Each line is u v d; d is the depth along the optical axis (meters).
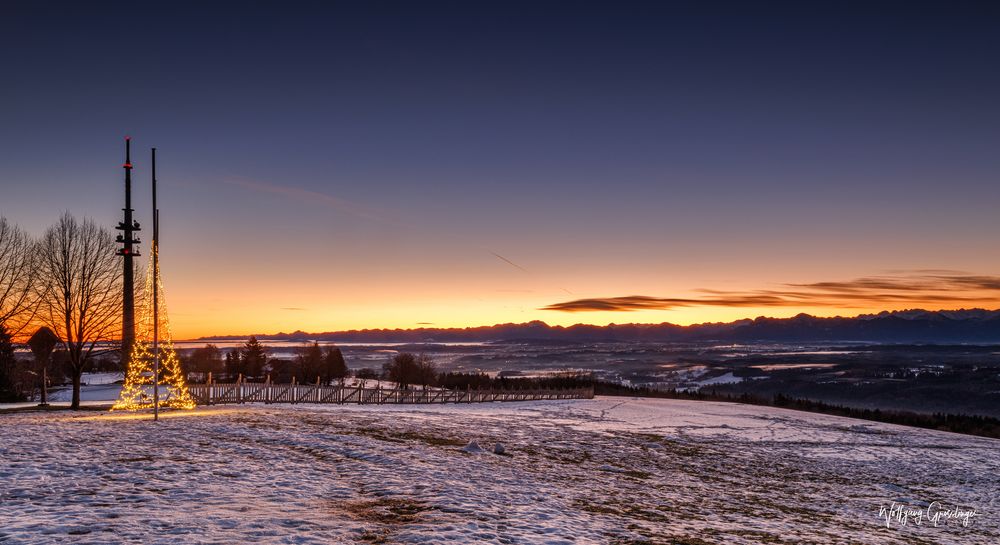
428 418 33.00
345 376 120.25
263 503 12.34
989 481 26.98
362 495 13.84
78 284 39.50
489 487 15.76
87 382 80.31
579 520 13.18
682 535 12.95
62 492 12.36
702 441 32.50
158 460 16.14
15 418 27.02
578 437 29.75
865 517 18.34
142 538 9.38
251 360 108.12
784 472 25.34
